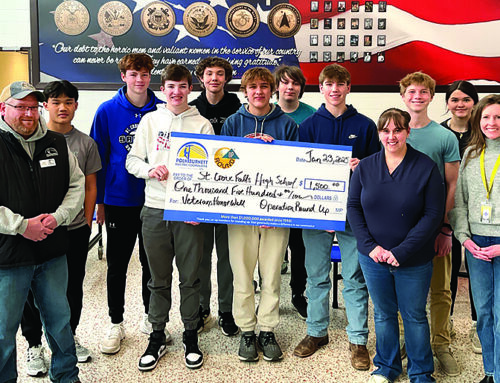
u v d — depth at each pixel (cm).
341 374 227
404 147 200
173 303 314
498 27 473
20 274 176
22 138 175
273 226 228
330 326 282
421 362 206
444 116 489
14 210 172
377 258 198
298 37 473
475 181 200
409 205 193
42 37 471
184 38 474
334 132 237
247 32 472
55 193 185
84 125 486
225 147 224
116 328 255
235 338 266
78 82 478
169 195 224
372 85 479
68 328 200
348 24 471
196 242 230
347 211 215
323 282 245
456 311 299
